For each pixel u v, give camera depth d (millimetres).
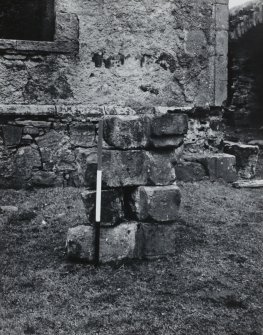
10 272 3416
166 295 3143
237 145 6961
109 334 2641
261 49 11711
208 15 6859
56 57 6082
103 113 6211
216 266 3652
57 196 5555
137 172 3703
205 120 7012
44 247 3961
